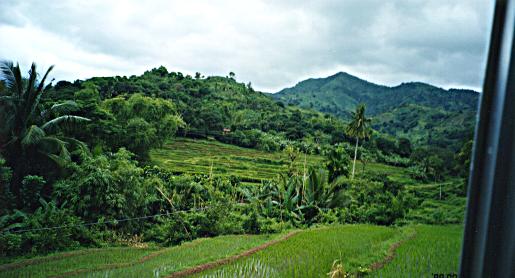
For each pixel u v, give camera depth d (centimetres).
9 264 1074
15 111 1380
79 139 1620
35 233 1215
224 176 1970
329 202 1941
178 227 1473
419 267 951
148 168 1678
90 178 1355
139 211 1484
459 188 1588
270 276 968
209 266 1061
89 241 1308
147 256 1199
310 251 1207
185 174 1730
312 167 2011
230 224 1570
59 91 1719
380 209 1762
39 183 1316
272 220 1688
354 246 1276
